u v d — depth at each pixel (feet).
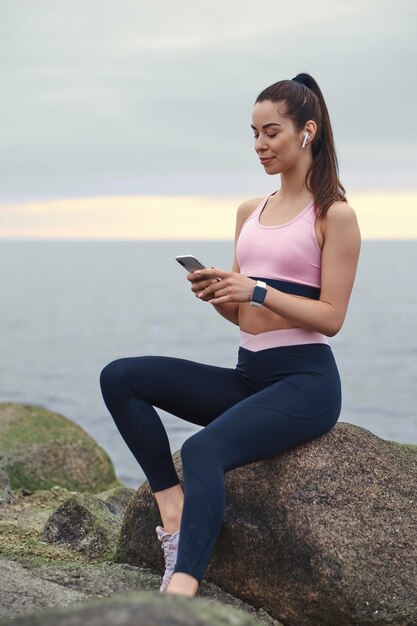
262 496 11.46
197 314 284.20
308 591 11.05
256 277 11.53
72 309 310.65
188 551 9.98
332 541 11.00
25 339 191.93
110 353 163.53
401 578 11.12
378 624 11.00
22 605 10.42
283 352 11.32
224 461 10.50
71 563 12.54
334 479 11.47
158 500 11.43
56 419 24.45
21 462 22.71
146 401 11.50
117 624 5.90
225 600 11.67
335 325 11.10
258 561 11.44
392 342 189.26
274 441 10.89
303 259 11.30
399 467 12.03
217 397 11.60
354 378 129.39
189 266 11.03
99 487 23.58
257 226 11.73
